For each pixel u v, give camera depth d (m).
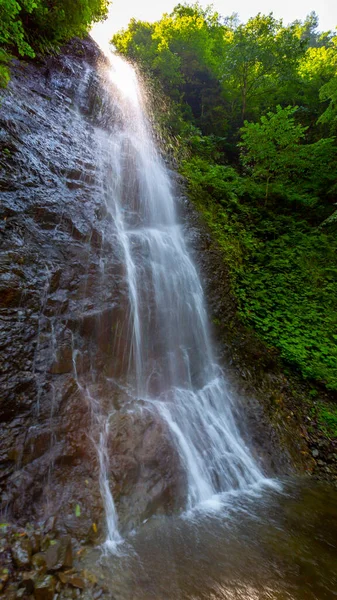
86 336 3.41
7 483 2.26
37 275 3.24
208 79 13.84
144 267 4.61
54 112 6.15
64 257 3.66
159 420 3.40
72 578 1.96
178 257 5.50
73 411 2.85
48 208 3.91
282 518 3.06
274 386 5.11
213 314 5.43
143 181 6.42
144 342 4.11
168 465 3.11
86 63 8.99
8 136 4.27
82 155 5.44
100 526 2.42
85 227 4.18
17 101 5.29
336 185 9.35
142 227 5.63
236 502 3.26
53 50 7.51
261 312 6.40
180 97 12.68
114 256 4.29
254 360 5.32
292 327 6.17
